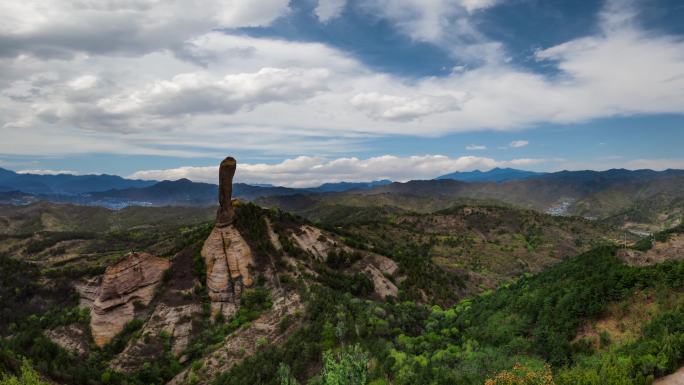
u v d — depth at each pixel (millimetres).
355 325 83625
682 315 60875
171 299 100562
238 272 109062
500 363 68250
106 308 94562
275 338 87688
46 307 121688
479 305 112938
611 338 66312
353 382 65438
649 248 105375
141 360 86125
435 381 64188
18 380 68562
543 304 84688
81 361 85875
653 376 50188
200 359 85438
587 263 101188
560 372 56781
